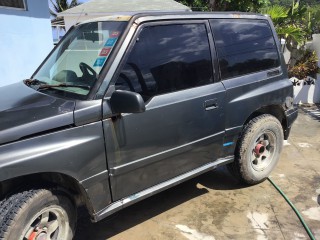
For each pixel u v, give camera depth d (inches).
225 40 138.1
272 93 153.5
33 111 96.7
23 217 89.7
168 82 118.4
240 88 140.8
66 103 99.7
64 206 100.8
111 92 103.3
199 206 144.0
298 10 355.6
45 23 324.5
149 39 114.7
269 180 166.4
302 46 329.1
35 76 133.8
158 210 141.3
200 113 126.4
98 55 109.1
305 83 318.0
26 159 87.6
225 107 135.6
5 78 291.9
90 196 101.8
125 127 105.9
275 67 159.8
